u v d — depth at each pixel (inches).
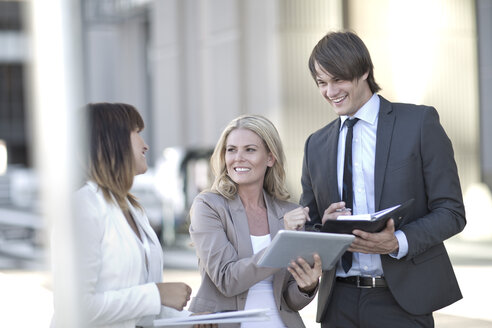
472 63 741.9
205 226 165.5
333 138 179.8
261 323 163.6
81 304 98.4
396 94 717.9
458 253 617.0
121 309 135.4
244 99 802.2
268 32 722.2
